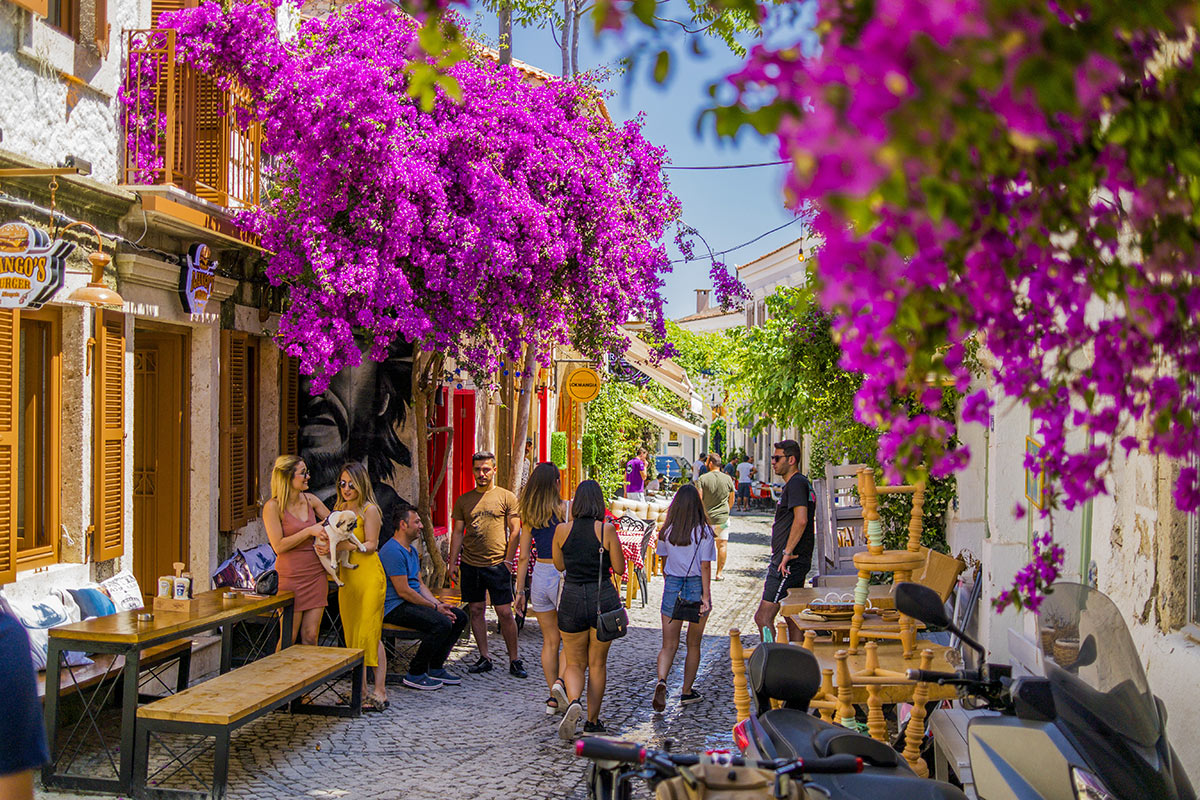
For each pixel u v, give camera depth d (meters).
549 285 11.14
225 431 10.15
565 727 7.75
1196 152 2.17
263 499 11.48
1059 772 3.45
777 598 10.14
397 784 6.70
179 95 9.23
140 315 8.77
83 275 7.81
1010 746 3.76
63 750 7.03
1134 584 5.66
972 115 1.63
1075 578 7.02
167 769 6.88
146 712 6.28
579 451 26.73
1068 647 3.89
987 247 2.22
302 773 6.90
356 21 10.12
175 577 7.41
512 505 10.47
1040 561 3.52
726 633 12.87
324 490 12.72
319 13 13.85
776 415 12.91
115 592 8.27
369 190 9.66
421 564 14.80
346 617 8.66
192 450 9.91
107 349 8.31
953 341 2.50
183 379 9.90
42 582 7.50
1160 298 2.35
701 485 17.61
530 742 7.83
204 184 9.74
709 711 8.97
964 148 1.78
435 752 7.49
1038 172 2.21
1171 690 5.03
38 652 6.80
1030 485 7.42
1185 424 2.49
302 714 8.50
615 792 3.68
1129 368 2.44
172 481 9.88
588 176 11.06
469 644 11.79
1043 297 2.37
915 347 2.31
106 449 8.29
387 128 9.46
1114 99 2.10
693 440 47.72
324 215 9.65
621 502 17.41
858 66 1.56
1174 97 2.22
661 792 3.23
